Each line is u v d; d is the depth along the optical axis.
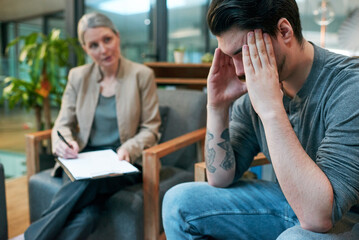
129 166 1.15
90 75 1.51
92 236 1.32
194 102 1.70
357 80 0.65
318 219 0.62
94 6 3.22
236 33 0.70
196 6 3.20
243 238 0.87
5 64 2.92
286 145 0.65
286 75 0.74
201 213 0.85
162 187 1.35
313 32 2.97
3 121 3.71
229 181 0.92
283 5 0.67
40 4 3.65
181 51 2.53
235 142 0.96
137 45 3.23
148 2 3.13
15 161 2.95
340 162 0.62
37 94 2.67
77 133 1.56
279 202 0.86
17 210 1.88
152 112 1.49
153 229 1.24
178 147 1.35
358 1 2.78
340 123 0.64
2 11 3.75
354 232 0.66
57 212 1.12
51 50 2.54
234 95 0.90
